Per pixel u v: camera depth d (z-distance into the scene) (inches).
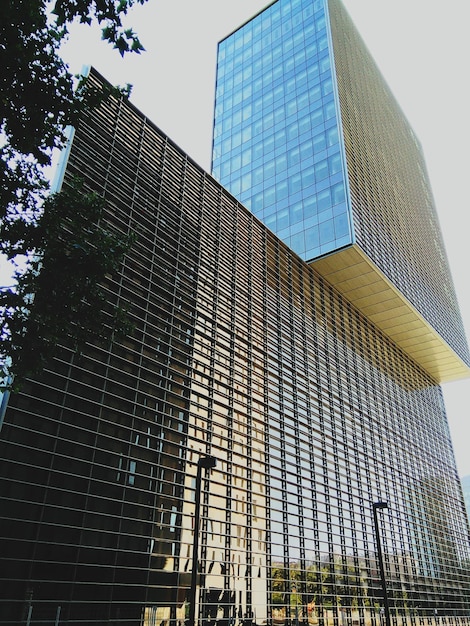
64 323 490.6
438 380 2701.8
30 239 487.5
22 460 692.7
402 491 1785.2
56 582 671.1
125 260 976.9
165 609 797.9
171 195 1179.3
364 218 1835.6
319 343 1596.9
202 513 938.1
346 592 1250.0
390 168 2453.2
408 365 2362.2
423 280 2377.0
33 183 503.2
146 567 796.0
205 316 1147.3
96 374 830.5
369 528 1467.8
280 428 1253.1
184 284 1115.9
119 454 821.9
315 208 1825.8
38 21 467.5
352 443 1561.3
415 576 1633.9
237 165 2260.1
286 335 1437.0
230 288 1275.8
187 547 879.1
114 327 523.2
